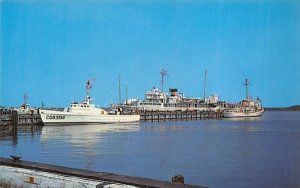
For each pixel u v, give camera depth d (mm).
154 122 92375
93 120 73812
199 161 23812
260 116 134750
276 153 27578
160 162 23234
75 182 6512
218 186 16188
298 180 17344
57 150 30250
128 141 39188
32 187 7230
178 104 120625
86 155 26781
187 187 5957
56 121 68500
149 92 118125
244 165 22062
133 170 20281
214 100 133750
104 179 6590
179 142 37719
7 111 58562
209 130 58750
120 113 86438
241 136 45875
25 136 45938
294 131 55062
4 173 7734
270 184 16516
